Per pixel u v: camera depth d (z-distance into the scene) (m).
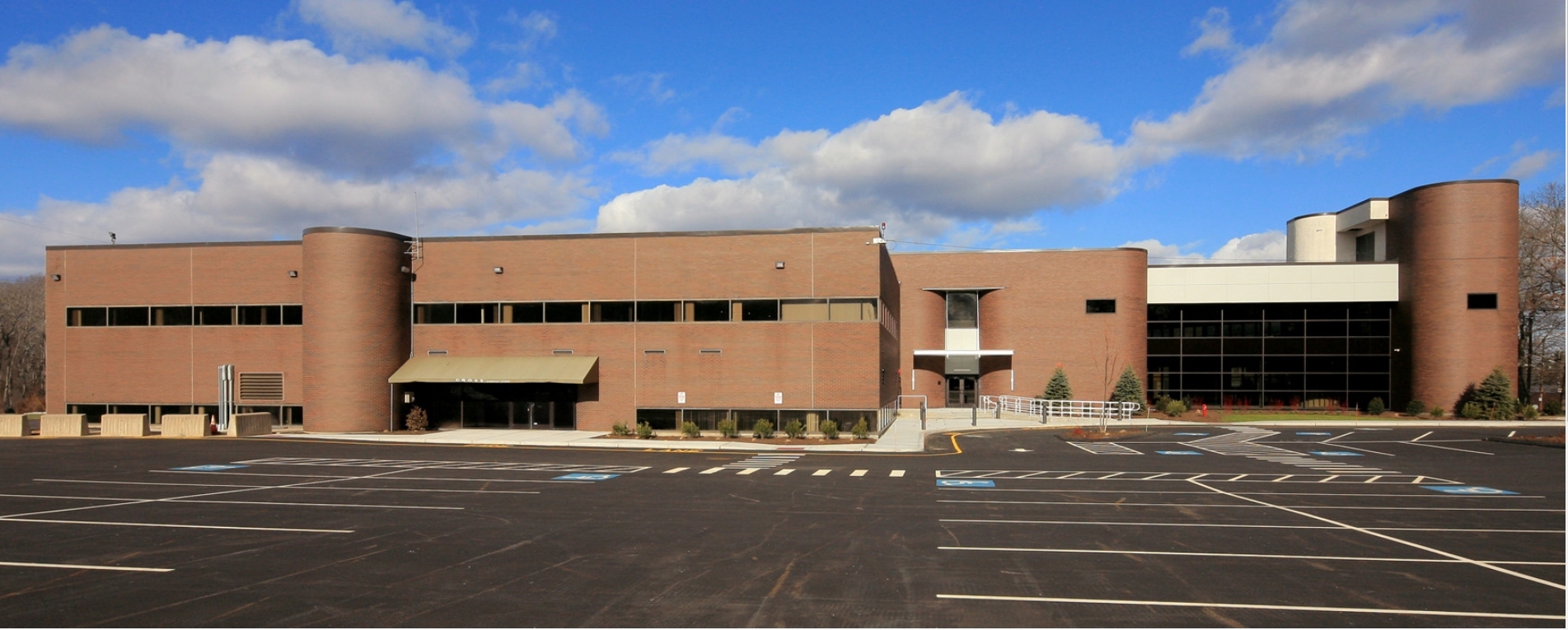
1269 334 52.47
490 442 33.22
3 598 10.13
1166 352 53.34
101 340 41.47
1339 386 51.62
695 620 9.28
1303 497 18.58
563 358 37.81
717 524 15.07
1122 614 9.59
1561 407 49.16
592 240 38.22
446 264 39.38
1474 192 47.28
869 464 25.92
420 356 39.25
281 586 10.66
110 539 13.66
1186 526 14.96
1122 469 24.30
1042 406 45.38
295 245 40.31
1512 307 46.78
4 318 71.75
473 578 11.07
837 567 11.77
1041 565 11.90
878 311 35.94
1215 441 34.06
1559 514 16.39
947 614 9.57
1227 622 9.30
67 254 42.00
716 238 37.25
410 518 15.62
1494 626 9.20
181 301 40.91
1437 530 14.69
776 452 30.00
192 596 10.20
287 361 39.97
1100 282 52.19
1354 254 57.62
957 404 55.38
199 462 25.98
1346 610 9.75
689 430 35.19
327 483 20.89
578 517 15.75
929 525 15.05
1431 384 47.88
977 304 54.88
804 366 36.16
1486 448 30.77
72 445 32.44
